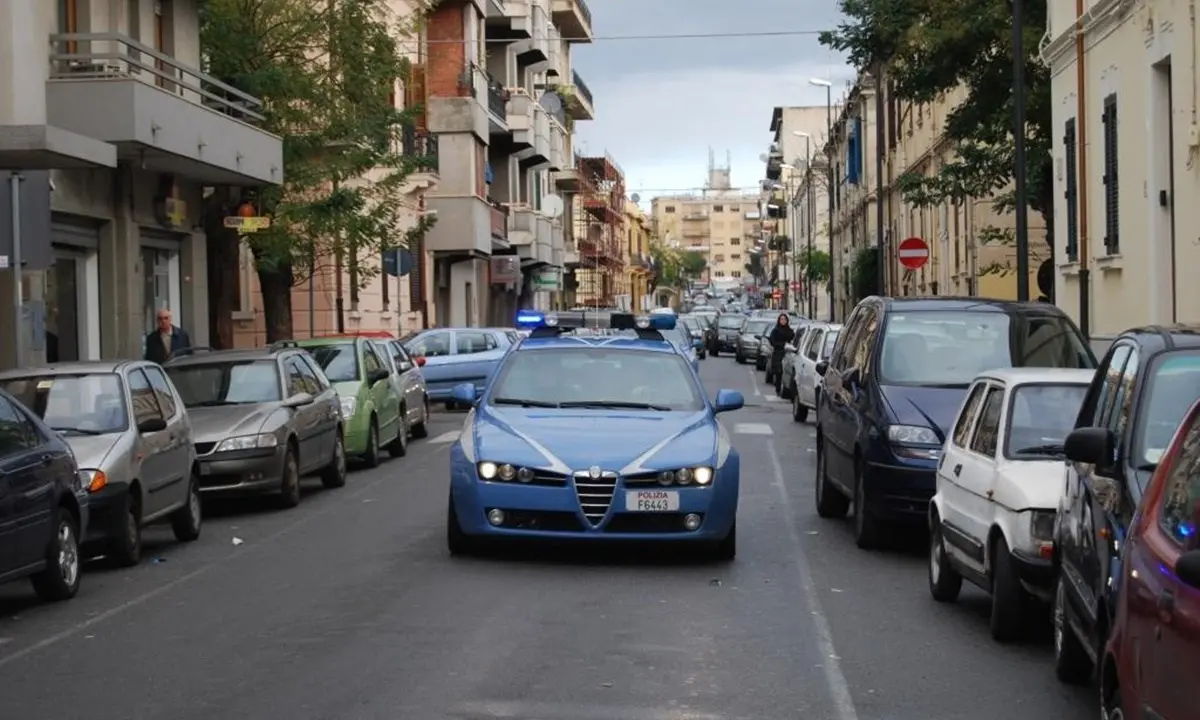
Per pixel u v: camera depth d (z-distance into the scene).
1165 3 19.36
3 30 19.16
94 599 11.20
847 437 13.92
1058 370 10.48
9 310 19.89
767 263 162.38
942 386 13.41
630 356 13.52
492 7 53.66
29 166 18.86
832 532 14.45
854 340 15.33
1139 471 6.86
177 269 26.52
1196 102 18.16
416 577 11.60
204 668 8.60
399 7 40.41
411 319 45.47
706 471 11.80
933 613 10.38
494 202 54.56
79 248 22.86
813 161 96.88
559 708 7.56
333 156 27.03
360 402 20.89
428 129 45.72
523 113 57.28
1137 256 21.02
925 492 12.52
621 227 117.94
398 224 40.88
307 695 7.85
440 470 20.88
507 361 13.54
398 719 7.34
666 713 7.50
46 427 11.42
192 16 25.83
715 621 9.96
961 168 31.88
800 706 7.73
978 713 7.65
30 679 8.45
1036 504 8.95
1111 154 22.55
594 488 11.64
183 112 21.48
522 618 9.92
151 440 13.39
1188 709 4.70
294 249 26.50
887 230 58.06
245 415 16.42
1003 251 37.88
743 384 42.41
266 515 16.25
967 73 31.42
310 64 27.44
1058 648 8.27
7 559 10.12
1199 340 7.39
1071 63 25.00
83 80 19.92
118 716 7.50
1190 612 4.76
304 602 10.72
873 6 30.84
